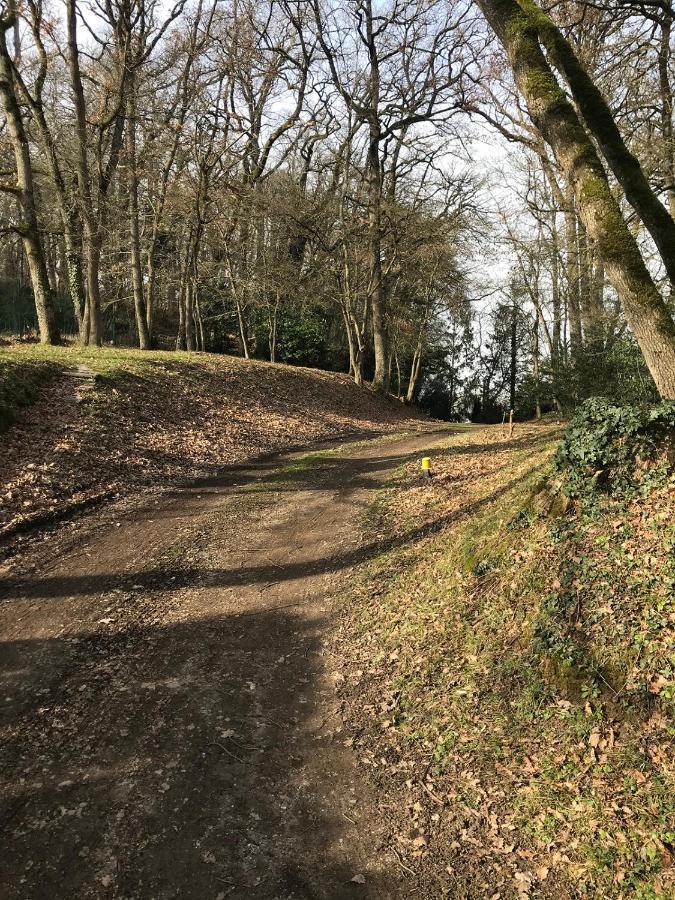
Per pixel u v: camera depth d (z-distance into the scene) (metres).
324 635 6.25
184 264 28.64
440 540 7.63
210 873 3.44
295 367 26.89
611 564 4.83
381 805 4.00
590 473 5.52
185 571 7.59
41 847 3.54
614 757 3.85
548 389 16.69
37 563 7.39
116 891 3.29
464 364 48.69
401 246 26.38
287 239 27.55
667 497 4.96
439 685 5.10
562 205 18.20
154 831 3.71
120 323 32.72
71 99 24.80
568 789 3.80
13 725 4.56
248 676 5.48
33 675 5.20
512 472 9.11
